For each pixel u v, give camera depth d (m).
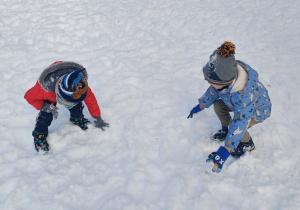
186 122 3.22
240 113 2.26
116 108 3.38
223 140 2.98
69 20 5.17
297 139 3.02
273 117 3.26
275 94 3.56
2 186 2.51
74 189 2.51
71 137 2.97
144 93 3.62
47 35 4.72
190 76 3.91
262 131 3.10
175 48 4.53
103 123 3.09
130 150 2.89
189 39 4.77
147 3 5.85
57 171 2.65
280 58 4.23
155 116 3.29
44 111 2.66
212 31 4.93
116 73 3.96
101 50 4.46
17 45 4.50
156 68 4.05
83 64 4.10
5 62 4.11
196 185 2.58
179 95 3.60
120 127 3.14
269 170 2.68
